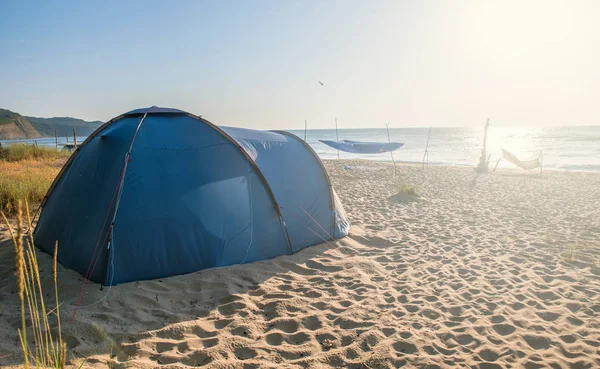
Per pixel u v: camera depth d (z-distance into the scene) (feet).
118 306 13.20
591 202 36.96
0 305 12.87
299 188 20.29
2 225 22.35
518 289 15.92
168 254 15.55
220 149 18.08
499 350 11.49
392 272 17.66
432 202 35.19
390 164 79.41
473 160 101.45
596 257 20.11
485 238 23.52
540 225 27.14
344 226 22.71
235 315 13.10
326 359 10.77
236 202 17.46
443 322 13.12
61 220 17.01
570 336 12.32
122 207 15.26
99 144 17.79
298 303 14.10
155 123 18.06
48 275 15.02
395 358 10.85
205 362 10.46
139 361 10.34
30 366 9.59
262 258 17.88
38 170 39.55
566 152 116.78
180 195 16.24
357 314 13.39
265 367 10.27
